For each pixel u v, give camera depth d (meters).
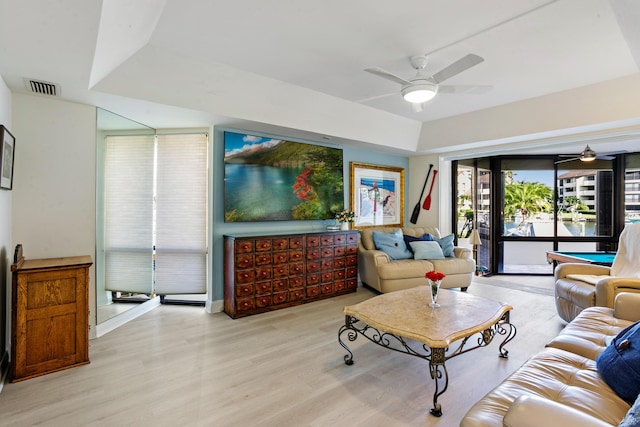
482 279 5.44
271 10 2.10
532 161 5.80
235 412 1.91
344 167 4.93
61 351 2.39
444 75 2.46
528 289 4.77
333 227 4.58
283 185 4.22
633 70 2.95
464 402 2.01
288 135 4.16
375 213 5.31
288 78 3.18
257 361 2.54
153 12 2.05
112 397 2.05
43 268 2.31
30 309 2.27
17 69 2.19
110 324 3.22
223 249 3.81
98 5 1.55
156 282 3.95
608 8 2.03
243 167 3.89
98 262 3.16
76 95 2.68
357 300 4.20
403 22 2.23
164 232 3.92
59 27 1.71
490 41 2.47
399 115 4.42
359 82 3.30
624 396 1.35
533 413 0.98
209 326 3.30
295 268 3.94
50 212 2.77
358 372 2.38
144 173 3.77
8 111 2.49
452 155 5.36
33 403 1.98
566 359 1.69
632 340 1.47
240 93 3.19
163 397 2.06
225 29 2.32
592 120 3.49
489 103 3.88
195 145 3.88
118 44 2.15
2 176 2.23
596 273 3.31
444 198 5.63
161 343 2.88
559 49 2.58
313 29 2.33
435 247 4.62
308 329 3.21
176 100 2.93
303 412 1.91
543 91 3.47
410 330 2.07
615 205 5.71
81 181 2.91
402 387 2.18
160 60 2.62
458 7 2.06
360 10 2.10
